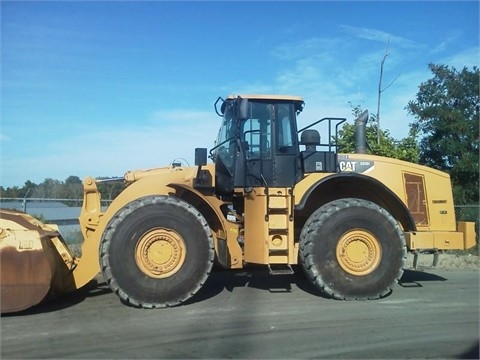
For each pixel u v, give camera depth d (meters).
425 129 17.42
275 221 6.89
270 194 6.90
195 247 6.52
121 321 5.86
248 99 7.52
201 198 7.17
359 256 6.93
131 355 4.71
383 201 7.70
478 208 12.65
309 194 6.95
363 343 5.05
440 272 9.53
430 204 7.84
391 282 6.95
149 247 6.43
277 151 7.46
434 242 7.48
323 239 6.84
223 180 7.59
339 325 5.69
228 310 6.36
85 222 7.60
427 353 4.77
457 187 16.73
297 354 4.73
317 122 7.59
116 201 7.10
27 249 6.06
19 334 5.37
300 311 6.30
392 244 6.97
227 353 4.76
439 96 17.33
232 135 7.52
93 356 4.69
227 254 7.16
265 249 6.83
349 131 13.24
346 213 6.89
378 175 7.78
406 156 13.37
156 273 6.41
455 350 4.85
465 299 7.00
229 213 7.61
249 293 7.39
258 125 7.50
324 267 6.82
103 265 6.34
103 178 8.05
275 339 5.18
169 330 5.50
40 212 13.28
